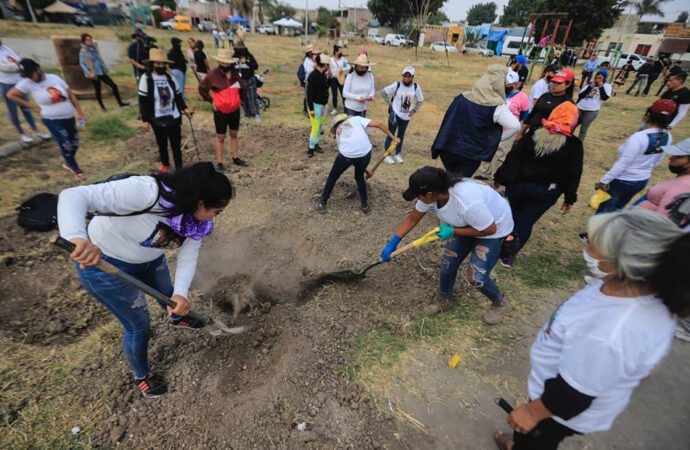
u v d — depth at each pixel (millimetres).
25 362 2664
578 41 32312
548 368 1483
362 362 2840
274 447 2268
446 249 3059
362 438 2348
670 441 2383
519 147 3475
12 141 6422
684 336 3158
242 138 7445
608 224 1196
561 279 3887
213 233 4391
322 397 2555
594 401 1364
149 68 5000
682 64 29094
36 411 2357
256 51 23688
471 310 3416
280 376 2688
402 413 2504
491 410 2557
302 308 3402
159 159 6160
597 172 6801
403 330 3129
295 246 4312
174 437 2297
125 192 1786
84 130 7133
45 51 16422
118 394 2506
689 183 2707
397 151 6625
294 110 9750
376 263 3373
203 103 9555
